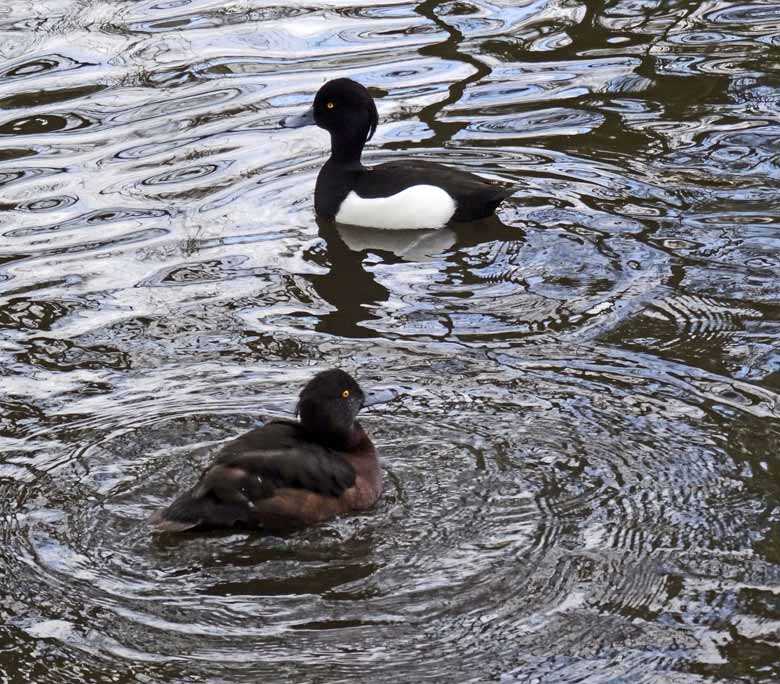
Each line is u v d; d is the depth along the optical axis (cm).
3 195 1475
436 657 731
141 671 723
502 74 1764
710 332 1127
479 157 1542
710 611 766
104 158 1568
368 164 1532
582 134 1588
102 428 978
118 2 2056
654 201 1412
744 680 713
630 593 781
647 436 952
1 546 829
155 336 1154
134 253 1338
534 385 1034
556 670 721
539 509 860
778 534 835
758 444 941
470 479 895
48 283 1271
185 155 1573
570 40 1867
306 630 753
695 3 1995
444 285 1259
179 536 838
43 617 766
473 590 784
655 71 1750
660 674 718
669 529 840
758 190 1423
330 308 1212
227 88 1748
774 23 1898
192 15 2005
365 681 712
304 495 840
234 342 1139
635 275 1248
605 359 1082
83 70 1814
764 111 1619
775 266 1251
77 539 836
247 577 800
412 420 977
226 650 738
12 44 1900
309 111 1464
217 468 842
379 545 828
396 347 1120
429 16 1981
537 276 1262
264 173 1529
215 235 1381
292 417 982
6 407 1028
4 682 718
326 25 1958
